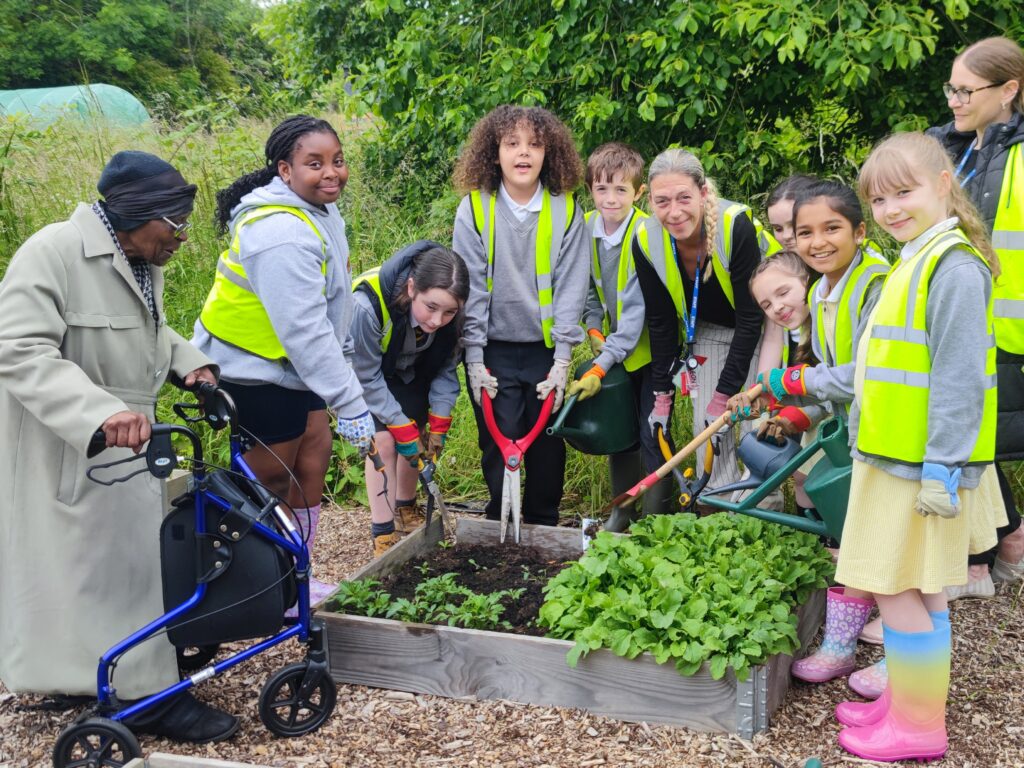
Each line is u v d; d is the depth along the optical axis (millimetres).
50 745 2980
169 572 2799
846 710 3000
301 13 9047
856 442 2799
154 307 3027
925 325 2627
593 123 6777
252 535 2828
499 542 4309
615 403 4246
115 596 2904
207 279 6527
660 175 3758
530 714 3096
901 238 2746
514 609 3564
